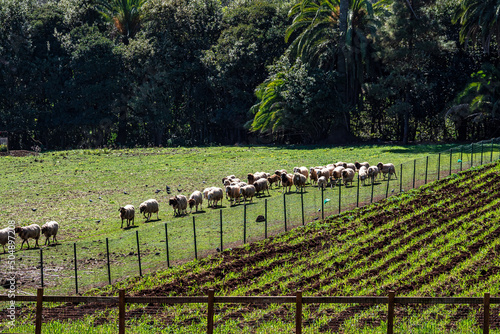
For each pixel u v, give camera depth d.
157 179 50.59
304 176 41.50
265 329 16.95
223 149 74.00
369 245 26.81
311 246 27.16
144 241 28.44
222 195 38.59
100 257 26.34
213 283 22.61
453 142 72.19
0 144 72.75
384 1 74.31
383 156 57.81
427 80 72.88
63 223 35.47
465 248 25.34
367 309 18.75
